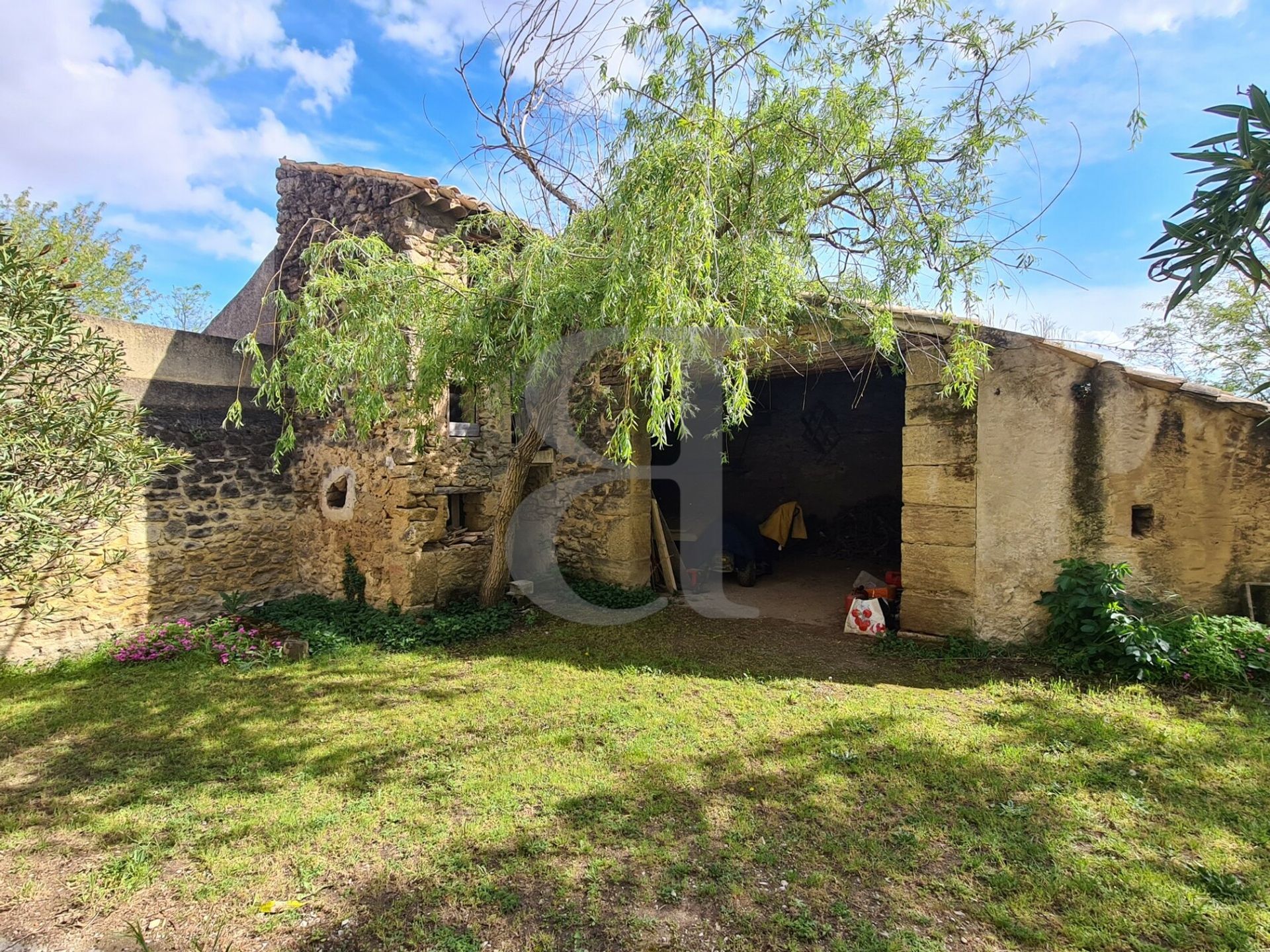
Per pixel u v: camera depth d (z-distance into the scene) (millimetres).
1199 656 3828
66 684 4422
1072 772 2959
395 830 2609
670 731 3545
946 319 4406
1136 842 2434
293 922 2096
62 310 3479
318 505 6504
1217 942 1922
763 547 8602
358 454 6086
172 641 5156
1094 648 4168
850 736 3416
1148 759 3053
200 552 5852
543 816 2699
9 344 3309
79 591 4988
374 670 4715
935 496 5062
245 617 5953
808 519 10352
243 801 2855
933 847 2438
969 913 2082
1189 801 2703
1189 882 2193
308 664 4824
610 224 4027
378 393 4305
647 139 4188
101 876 2316
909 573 5227
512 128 5062
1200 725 3369
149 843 2531
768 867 2340
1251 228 1995
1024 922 2023
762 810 2723
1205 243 2061
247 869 2361
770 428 10914
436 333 4312
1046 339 4586
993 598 4809
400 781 3023
